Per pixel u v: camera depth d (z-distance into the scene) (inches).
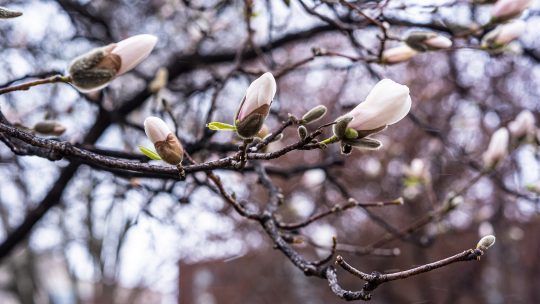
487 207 312.2
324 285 569.9
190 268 619.2
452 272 444.1
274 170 161.5
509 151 182.4
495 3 125.6
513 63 249.6
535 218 396.5
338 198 286.7
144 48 71.7
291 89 273.4
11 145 91.9
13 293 483.5
